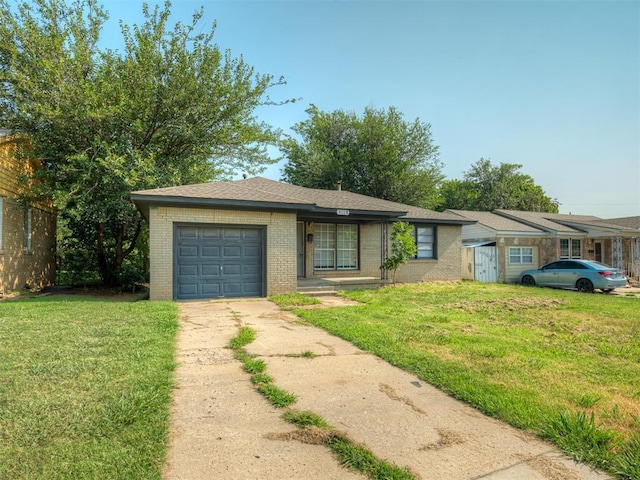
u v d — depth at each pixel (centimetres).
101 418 316
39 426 301
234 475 251
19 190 1380
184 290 1087
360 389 411
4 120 1285
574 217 2695
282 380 433
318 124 3500
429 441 303
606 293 1532
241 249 1148
